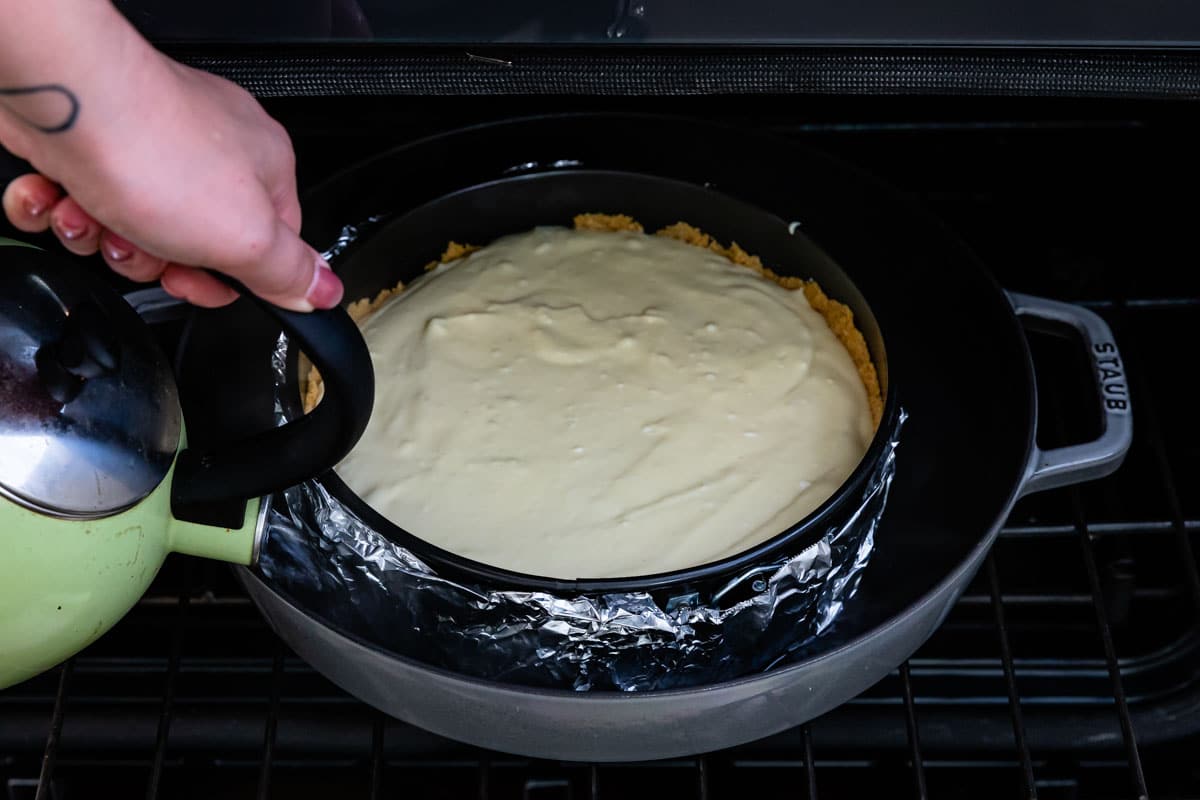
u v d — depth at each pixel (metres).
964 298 0.95
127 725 0.95
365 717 0.96
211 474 0.72
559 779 0.98
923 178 1.24
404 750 0.94
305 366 0.90
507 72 0.81
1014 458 0.85
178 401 0.74
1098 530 0.98
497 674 0.78
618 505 0.83
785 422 0.89
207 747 0.95
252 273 0.55
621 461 0.86
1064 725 0.94
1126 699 0.95
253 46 0.81
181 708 0.96
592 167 1.01
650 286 0.99
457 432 0.88
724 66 0.80
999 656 1.03
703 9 0.77
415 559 0.76
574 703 0.71
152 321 0.91
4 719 0.95
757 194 1.03
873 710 0.96
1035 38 0.77
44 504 0.66
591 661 0.78
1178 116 1.13
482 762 0.88
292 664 1.00
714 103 1.15
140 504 0.70
